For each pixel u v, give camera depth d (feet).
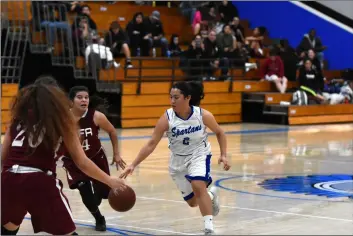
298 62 81.56
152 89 70.28
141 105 69.82
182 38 85.05
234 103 76.69
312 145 55.11
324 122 77.15
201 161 23.71
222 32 78.69
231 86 76.07
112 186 18.94
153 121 70.69
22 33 65.87
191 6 85.97
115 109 69.87
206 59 73.51
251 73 81.20
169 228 24.94
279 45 82.48
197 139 23.81
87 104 25.34
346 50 86.48
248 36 89.97
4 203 17.88
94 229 24.90
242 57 78.54
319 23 88.38
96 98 26.25
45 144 17.98
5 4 64.75
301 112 75.25
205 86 73.92
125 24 81.66
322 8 88.28
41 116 17.81
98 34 72.90
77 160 18.47
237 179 37.40
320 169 41.57
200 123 23.84
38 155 18.03
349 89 80.18
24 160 17.97
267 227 24.79
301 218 26.58
